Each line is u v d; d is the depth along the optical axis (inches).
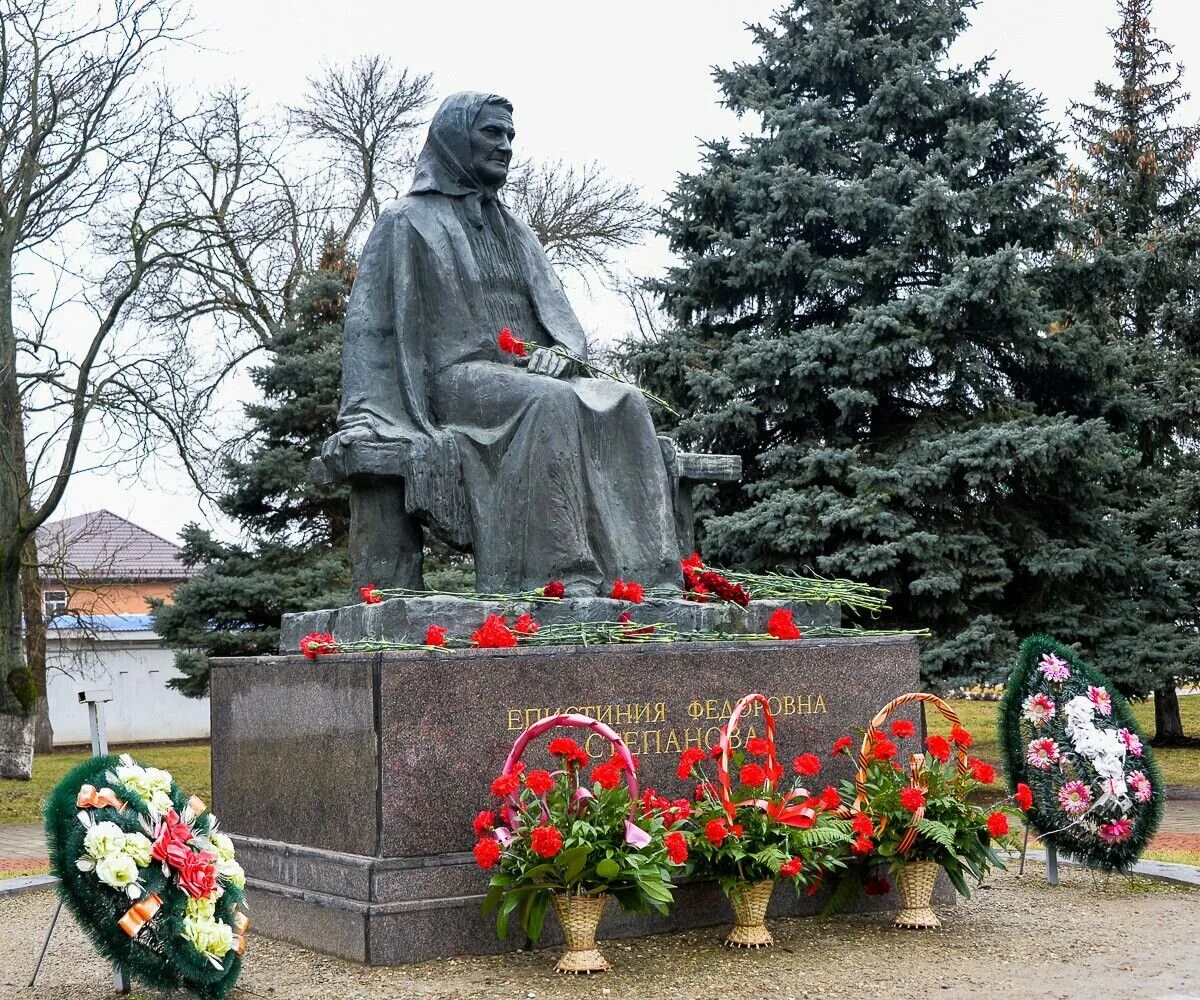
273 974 233.9
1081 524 672.4
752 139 721.0
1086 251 868.0
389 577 301.9
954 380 658.2
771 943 253.9
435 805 243.8
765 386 661.9
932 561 606.2
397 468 296.2
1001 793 616.4
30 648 1018.7
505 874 231.8
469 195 322.7
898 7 727.1
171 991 208.1
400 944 237.0
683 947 250.5
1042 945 258.4
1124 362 692.7
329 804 254.1
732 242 689.0
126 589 1405.0
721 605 295.9
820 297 703.7
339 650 261.3
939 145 717.9
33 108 720.3
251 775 280.8
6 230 726.5
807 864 255.1
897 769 278.5
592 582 292.4
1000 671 603.5
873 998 218.1
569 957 231.5
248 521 748.6
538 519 292.4
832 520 603.2
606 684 261.4
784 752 280.2
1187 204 1049.5
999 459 609.6
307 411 733.3
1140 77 1072.8
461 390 303.4
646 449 307.3
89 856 201.8
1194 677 713.0
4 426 738.8
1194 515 728.3
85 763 214.1
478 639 255.3
